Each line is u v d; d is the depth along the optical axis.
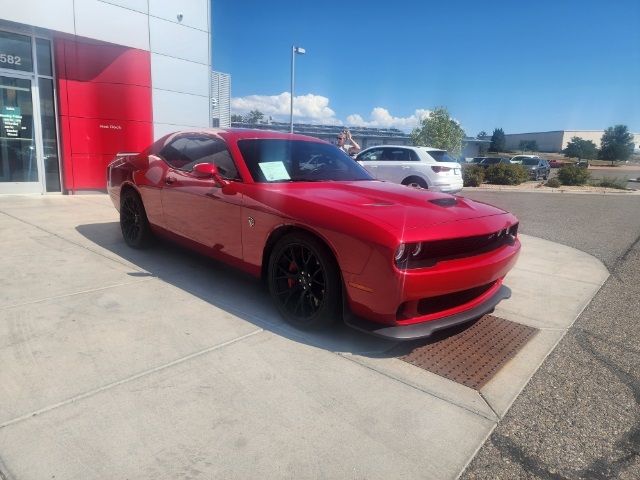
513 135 144.00
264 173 3.79
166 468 1.92
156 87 10.02
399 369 2.85
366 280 2.80
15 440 2.04
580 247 6.91
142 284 4.09
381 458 2.05
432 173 11.47
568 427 2.36
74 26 8.64
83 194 9.50
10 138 8.61
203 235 4.07
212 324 3.33
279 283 3.42
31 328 3.13
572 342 3.38
